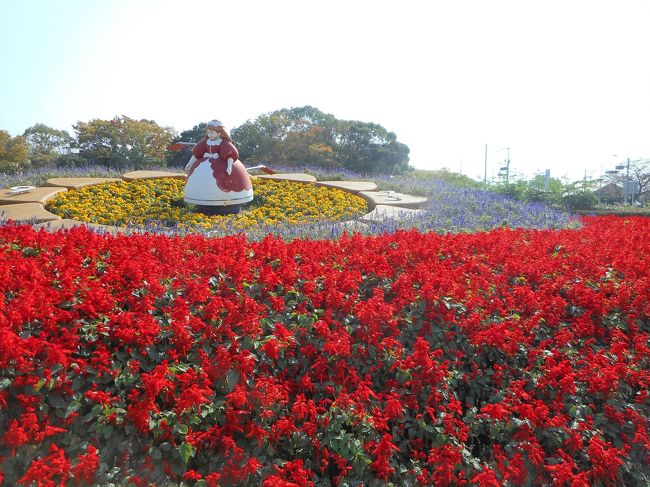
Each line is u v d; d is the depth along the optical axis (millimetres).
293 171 20359
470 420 4086
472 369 4691
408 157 32312
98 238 5980
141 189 14062
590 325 5309
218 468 3414
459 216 10695
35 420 3076
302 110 32906
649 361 4984
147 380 3369
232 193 11703
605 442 4113
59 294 4148
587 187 17062
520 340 4832
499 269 6605
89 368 3576
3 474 2969
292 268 5371
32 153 29859
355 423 3727
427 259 6410
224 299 4664
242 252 5809
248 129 30688
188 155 30156
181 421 3461
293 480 3393
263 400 3586
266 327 4465
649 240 8633
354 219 11211
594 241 8117
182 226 10125
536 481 3799
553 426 4031
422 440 4000
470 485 3633
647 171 30500
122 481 3117
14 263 4621
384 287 5469
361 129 31203
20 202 11586
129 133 28766
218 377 3732
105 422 3305
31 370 3377
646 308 5609
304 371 4227
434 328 4824
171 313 4180
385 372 4324
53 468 2936
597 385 4402
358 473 3523
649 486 3861
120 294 4492
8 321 3609
